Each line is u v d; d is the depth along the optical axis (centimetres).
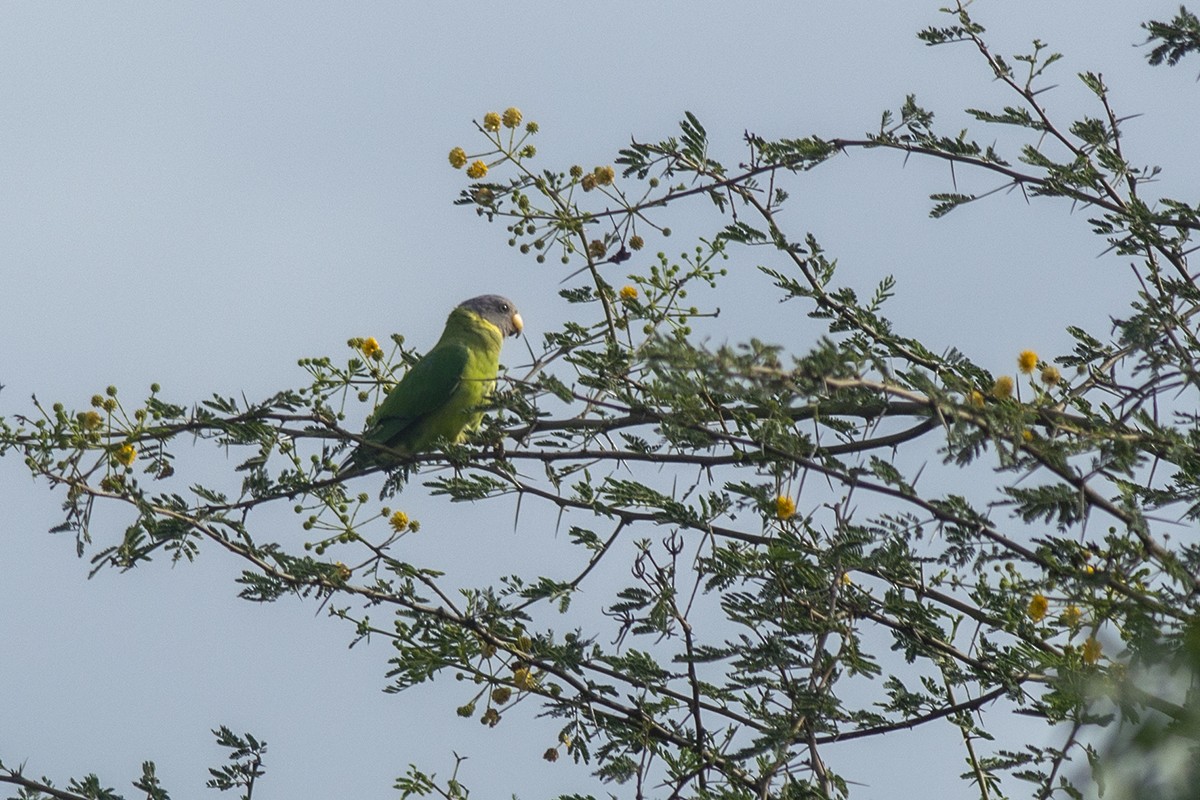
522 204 1160
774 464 1036
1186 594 818
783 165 1151
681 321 1182
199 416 1220
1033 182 1138
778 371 782
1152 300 998
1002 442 839
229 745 1221
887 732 1120
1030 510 851
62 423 1185
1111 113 1152
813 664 1009
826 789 972
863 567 1055
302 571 1203
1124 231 1130
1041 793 805
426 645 1212
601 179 1162
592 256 1178
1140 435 907
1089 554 917
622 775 1125
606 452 1177
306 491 1243
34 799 1235
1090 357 1179
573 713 1184
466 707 1193
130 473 1225
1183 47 1050
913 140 1159
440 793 1181
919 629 1109
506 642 1213
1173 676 486
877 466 898
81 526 1178
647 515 1162
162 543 1198
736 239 1169
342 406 1284
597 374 1110
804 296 1185
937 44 1167
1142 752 457
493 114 1162
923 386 853
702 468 1123
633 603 1088
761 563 1096
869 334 1175
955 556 895
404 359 1302
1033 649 1075
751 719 1148
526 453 1226
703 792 1015
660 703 1191
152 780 1239
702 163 1153
